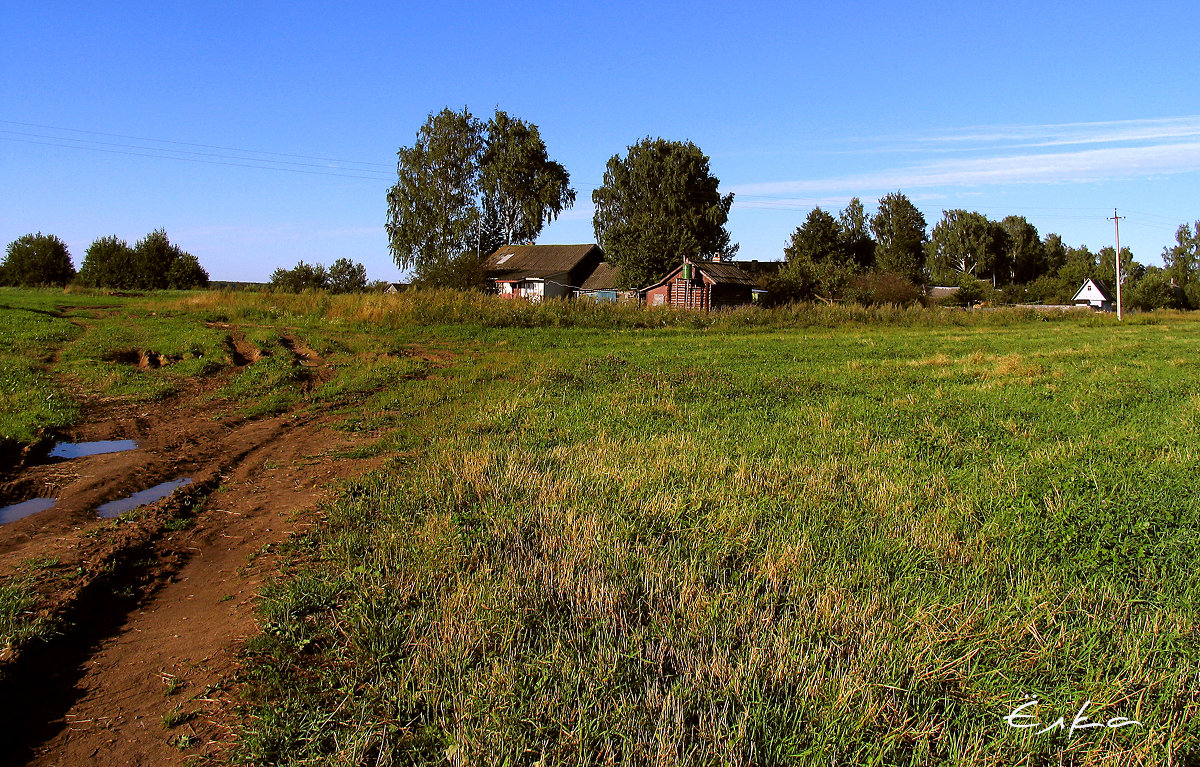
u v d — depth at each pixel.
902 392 14.89
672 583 5.52
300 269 64.25
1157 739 3.77
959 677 4.29
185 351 19.41
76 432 11.24
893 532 6.61
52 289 63.97
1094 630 4.80
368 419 12.64
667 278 49.16
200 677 4.54
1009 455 9.36
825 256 72.44
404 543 6.38
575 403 13.43
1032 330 39.50
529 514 6.96
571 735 3.81
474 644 4.63
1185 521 6.59
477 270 54.62
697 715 4.01
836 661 4.45
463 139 66.06
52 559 6.14
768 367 19.72
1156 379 16.48
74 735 3.97
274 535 6.99
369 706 4.11
